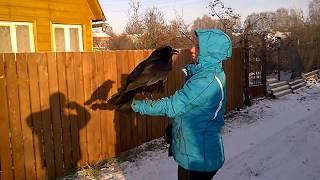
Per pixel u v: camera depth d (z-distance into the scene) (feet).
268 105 40.52
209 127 10.91
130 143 23.72
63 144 19.42
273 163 21.74
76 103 19.95
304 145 25.39
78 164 20.29
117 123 22.57
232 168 20.85
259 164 21.52
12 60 16.90
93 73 20.79
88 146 20.81
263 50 45.29
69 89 19.56
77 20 36.24
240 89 38.58
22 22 31.01
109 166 20.80
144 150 23.63
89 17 37.42
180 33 60.44
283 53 73.67
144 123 24.86
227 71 36.14
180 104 10.55
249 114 35.91
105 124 21.77
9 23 30.01
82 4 36.55
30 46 31.81
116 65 22.08
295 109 39.24
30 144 17.85
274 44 52.90
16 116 17.19
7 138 16.88
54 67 18.75
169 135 11.96
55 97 18.85
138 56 23.50
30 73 17.66
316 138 27.14
